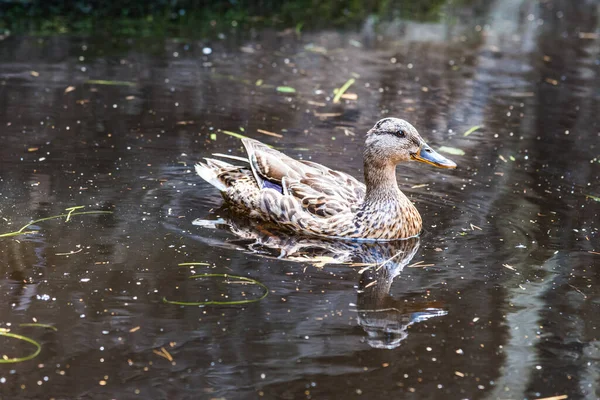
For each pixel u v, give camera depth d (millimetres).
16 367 6668
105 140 12328
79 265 8414
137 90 15008
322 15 22891
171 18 21000
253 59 17797
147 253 8781
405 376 6758
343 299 7984
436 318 7695
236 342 7133
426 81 17016
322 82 16406
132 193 10422
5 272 8188
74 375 6582
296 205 9656
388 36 20969
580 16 25141
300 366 6824
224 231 9547
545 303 8070
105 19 20344
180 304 7730
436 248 9312
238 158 10648
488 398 6516
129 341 7082
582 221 10164
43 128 12680
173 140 12531
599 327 7652
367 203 9633
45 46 17516
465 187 11266
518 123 14500
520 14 25062
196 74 16344
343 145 12805
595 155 12875
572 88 17016
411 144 9539
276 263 8758
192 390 6445
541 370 6938
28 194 10156
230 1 23375
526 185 11422
